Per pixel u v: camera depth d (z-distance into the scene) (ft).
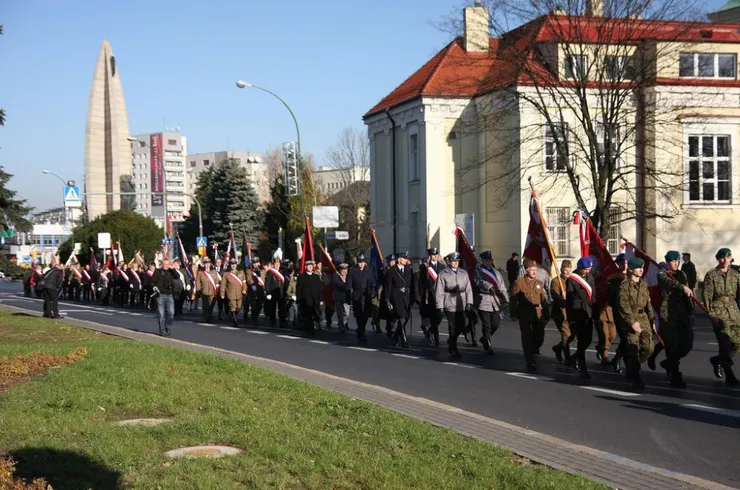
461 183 122.11
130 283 119.55
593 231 45.24
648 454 25.41
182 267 103.50
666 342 38.55
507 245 116.06
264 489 19.80
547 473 21.04
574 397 36.04
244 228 215.72
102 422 28.04
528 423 30.35
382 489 19.69
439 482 20.21
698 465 24.12
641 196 107.76
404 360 50.37
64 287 152.56
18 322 75.61
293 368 43.29
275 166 299.58
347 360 50.47
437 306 51.34
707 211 112.88
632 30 89.76
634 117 104.88
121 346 50.42
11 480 18.25
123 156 418.31
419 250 127.44
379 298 66.33
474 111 123.24
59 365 41.60
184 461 22.13
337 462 22.16
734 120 112.47
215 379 36.88
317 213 110.63
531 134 101.09
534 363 44.78
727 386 38.83
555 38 89.30
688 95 109.29
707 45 112.47
